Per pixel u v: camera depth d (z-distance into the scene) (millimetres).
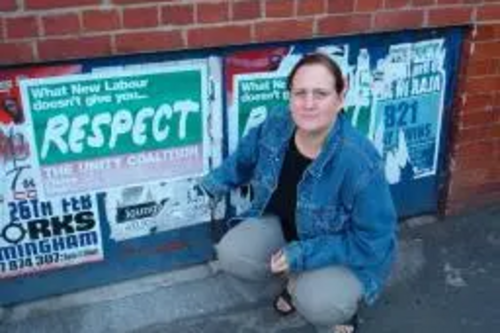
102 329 3047
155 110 3014
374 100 3445
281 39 3020
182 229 3322
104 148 2998
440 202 3889
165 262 3369
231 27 2906
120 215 3162
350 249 2668
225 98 3115
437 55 3498
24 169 2902
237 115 3172
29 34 2619
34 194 2963
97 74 2846
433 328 3119
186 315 3139
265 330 3064
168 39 2822
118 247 3234
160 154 3109
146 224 3236
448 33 3465
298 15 3006
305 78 2479
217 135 3178
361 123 3467
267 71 3137
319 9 3037
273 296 3252
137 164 3086
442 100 3633
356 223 2629
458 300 3297
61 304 3180
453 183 3822
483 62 3555
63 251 3135
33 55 2656
